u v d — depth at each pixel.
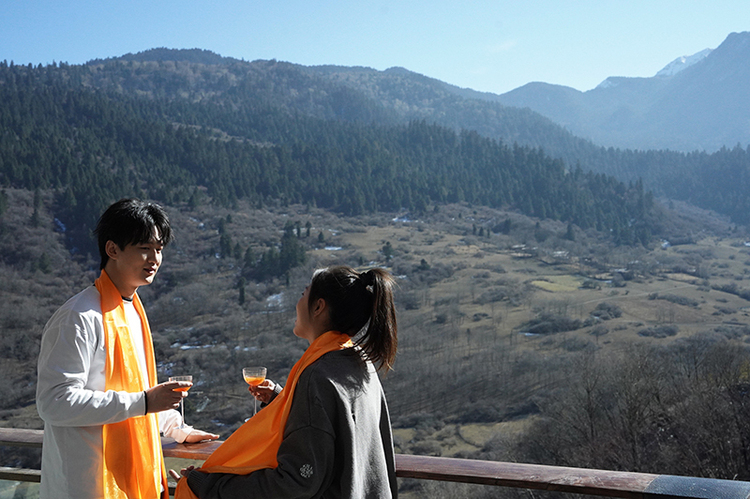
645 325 79.75
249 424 1.35
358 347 1.33
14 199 112.81
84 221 108.88
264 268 105.50
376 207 171.12
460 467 1.59
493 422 45.50
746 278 116.44
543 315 86.06
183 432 1.80
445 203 180.62
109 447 1.36
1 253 95.19
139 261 1.44
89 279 93.19
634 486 1.41
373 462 1.29
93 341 1.34
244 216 144.88
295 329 1.44
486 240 145.75
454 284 106.81
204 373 58.53
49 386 1.27
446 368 62.22
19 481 1.95
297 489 1.15
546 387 50.97
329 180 180.38
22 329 66.94
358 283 1.35
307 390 1.21
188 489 1.35
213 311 86.44
